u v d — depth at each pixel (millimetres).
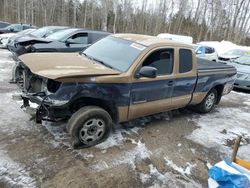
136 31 55062
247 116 6820
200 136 5125
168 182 3541
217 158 4359
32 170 3387
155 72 4109
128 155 4020
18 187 3072
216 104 6902
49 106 3643
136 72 4219
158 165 3895
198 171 3902
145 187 3377
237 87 9859
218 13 46406
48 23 49812
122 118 4375
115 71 4102
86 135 4008
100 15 51625
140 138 4633
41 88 3814
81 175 3410
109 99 4023
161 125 5387
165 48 4723
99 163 3711
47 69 3658
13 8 50281
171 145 4566
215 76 6133
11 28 19375
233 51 15242
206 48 14828
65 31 9336
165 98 4965
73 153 3859
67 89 3566
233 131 5629
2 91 6148
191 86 5500
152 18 55875
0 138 4031
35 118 3971
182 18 51844
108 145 4211
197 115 6387
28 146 3900
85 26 48781
